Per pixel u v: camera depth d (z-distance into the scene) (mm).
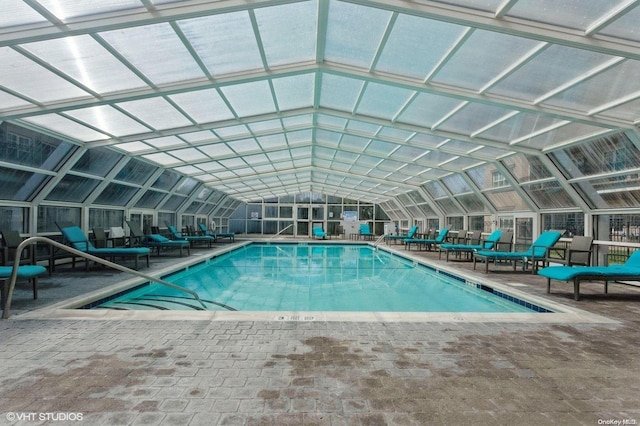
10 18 4047
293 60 6168
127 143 9148
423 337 3717
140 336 3678
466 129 8328
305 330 3908
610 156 7023
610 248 7863
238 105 7988
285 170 17344
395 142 10352
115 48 4945
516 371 2906
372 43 5406
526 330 3994
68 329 3891
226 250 15555
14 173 7402
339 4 4582
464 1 4074
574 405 2385
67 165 8484
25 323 4102
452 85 6191
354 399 2426
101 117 7332
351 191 24250
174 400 2395
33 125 7113
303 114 8953
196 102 7402
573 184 8398
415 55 5480
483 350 3365
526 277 8258
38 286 6492
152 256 12320
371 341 3572
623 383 2717
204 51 5402
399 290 8250
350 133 10328
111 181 10516
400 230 25500
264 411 2266
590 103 5742
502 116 7133
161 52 5234
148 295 7430
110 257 9781
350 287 8586
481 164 11062
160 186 13844
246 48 5535
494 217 12609
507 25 4164
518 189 10242
